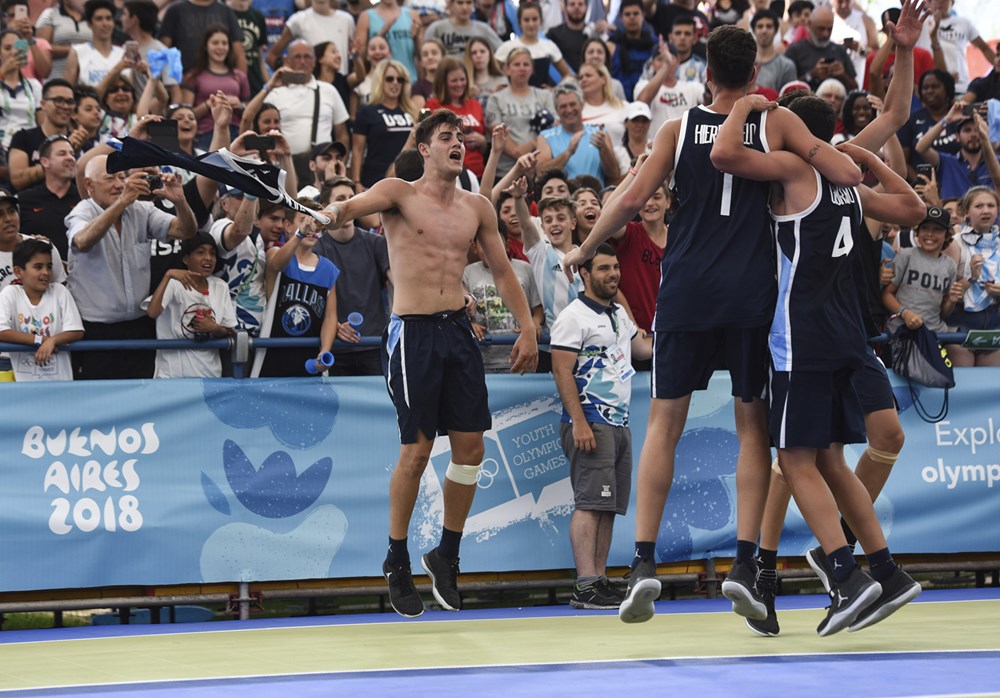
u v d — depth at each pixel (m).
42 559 14.23
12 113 20.88
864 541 10.58
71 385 14.45
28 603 14.19
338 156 19.59
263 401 14.93
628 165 22.14
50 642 12.59
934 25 27.83
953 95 24.12
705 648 10.62
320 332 15.55
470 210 13.15
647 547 10.45
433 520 15.30
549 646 11.09
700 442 16.16
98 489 14.44
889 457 12.55
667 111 24.64
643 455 10.62
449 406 12.92
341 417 15.14
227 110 17.31
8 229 15.59
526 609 15.12
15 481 14.23
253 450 14.86
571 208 16.77
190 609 15.87
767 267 10.30
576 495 15.15
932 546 16.62
